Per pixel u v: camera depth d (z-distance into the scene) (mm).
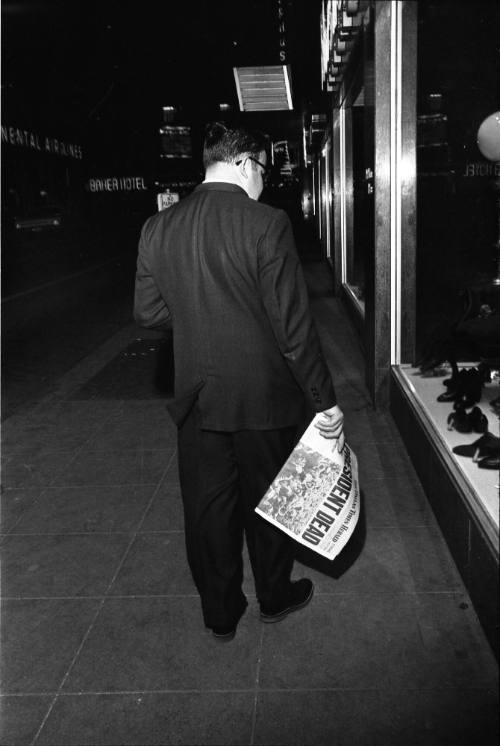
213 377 2160
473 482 2713
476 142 5422
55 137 38938
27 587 2893
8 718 2141
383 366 4832
